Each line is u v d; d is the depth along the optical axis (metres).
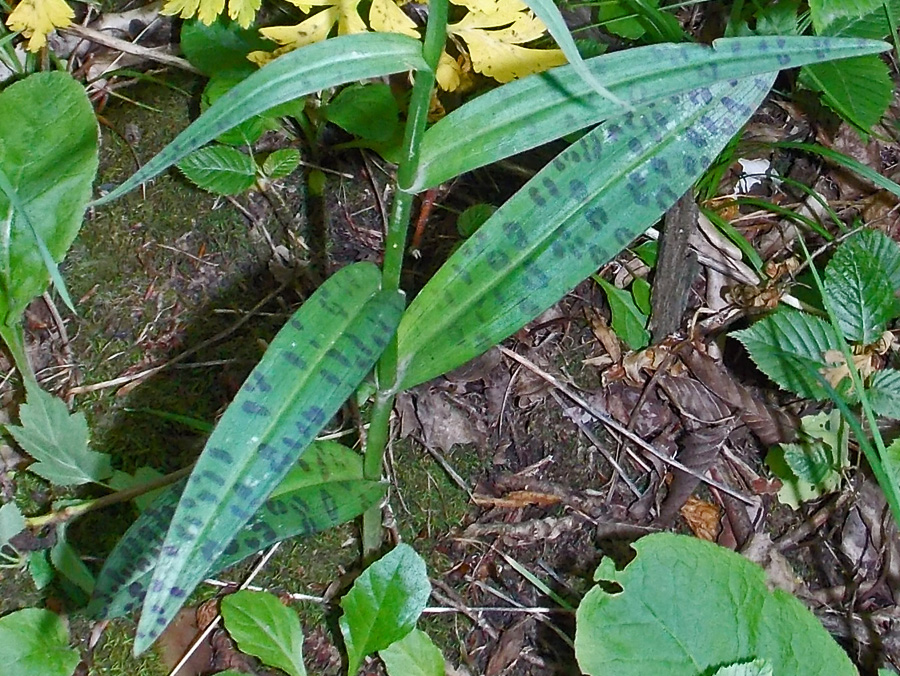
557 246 0.43
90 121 0.53
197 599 0.52
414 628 0.50
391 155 0.58
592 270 0.43
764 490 0.58
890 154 0.67
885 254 0.58
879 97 0.58
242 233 0.59
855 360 0.57
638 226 0.43
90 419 0.54
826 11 0.50
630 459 0.58
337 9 0.49
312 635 0.52
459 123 0.39
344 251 0.60
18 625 0.49
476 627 0.54
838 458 0.58
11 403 0.54
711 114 0.43
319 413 0.38
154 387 0.55
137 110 0.61
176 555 0.37
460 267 0.43
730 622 0.47
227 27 0.57
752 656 0.47
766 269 0.62
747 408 0.59
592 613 0.47
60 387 0.55
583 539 0.56
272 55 0.50
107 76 0.60
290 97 0.35
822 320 0.57
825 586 0.57
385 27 0.49
